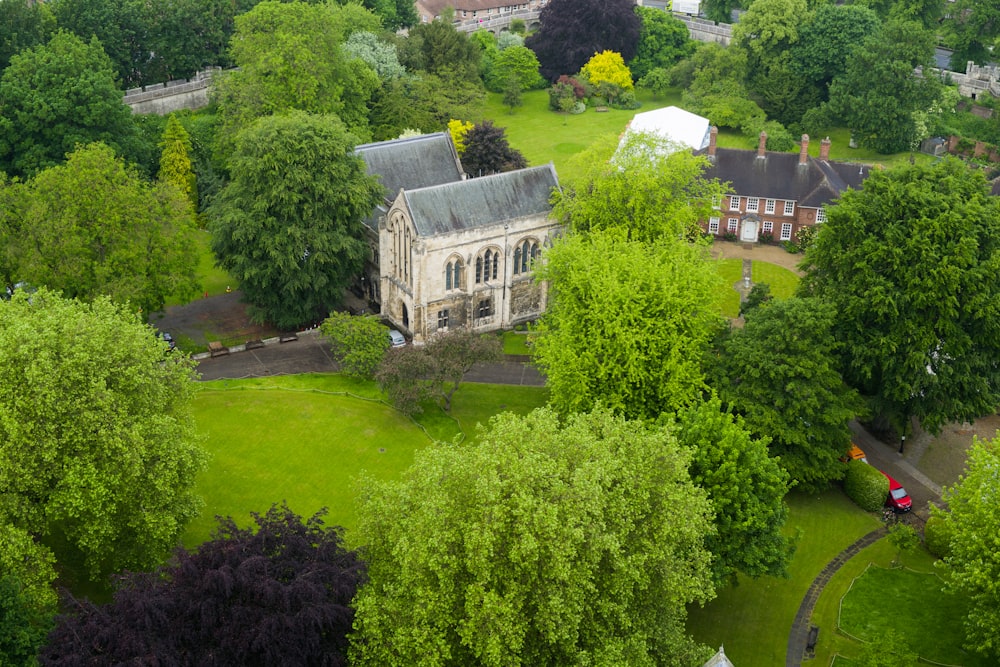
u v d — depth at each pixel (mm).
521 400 113500
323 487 94750
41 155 140750
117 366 76250
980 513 77375
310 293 121688
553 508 61438
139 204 111250
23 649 60469
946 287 97562
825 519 97375
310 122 120438
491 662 59188
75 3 178250
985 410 101000
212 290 136125
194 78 193750
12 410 69812
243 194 119312
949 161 108375
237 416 104625
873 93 188250
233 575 59938
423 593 61812
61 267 106375
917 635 83312
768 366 95688
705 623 83750
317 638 59281
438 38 199250
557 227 127938
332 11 189375
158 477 74375
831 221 106125
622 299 95875
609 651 62281
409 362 104250
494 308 127562
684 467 72250
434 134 142625
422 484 67250
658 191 121500
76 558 80812
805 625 84312
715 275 104812
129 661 54750
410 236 117938
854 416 95812
